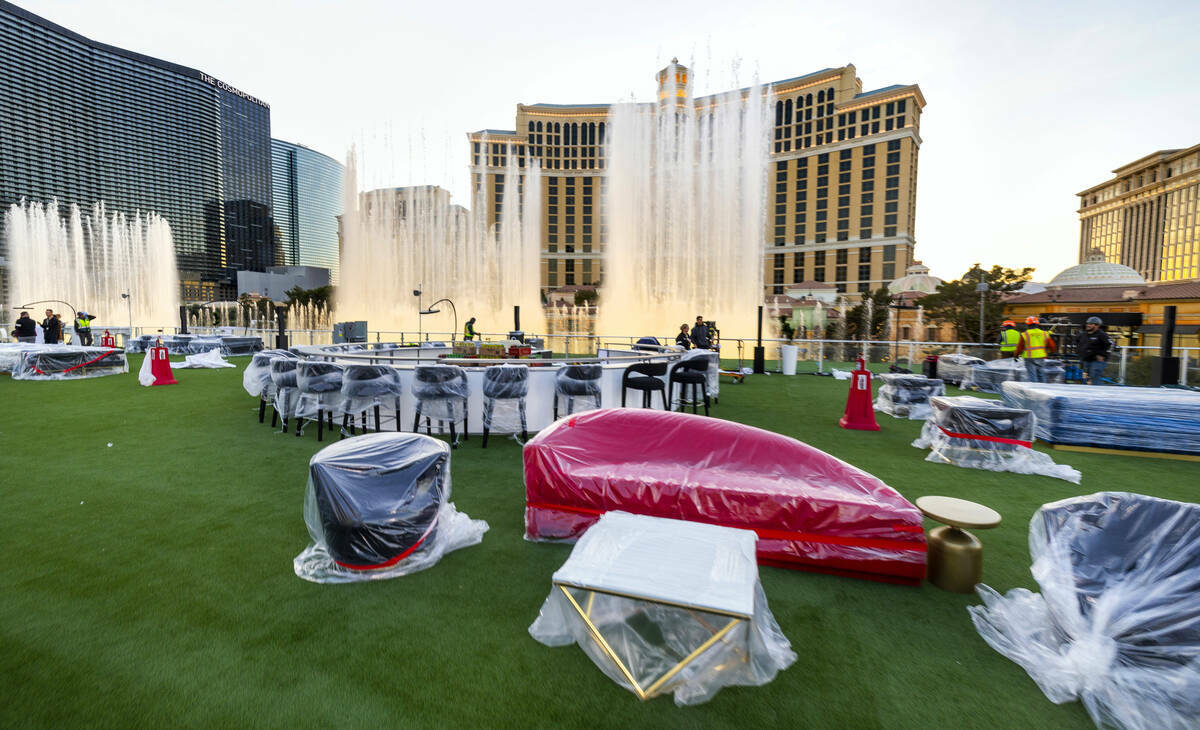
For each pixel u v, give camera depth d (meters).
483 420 5.17
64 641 1.98
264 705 1.68
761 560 2.70
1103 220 130.50
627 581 1.80
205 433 5.42
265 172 138.00
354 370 4.89
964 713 1.71
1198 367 8.43
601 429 3.17
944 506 2.50
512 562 2.71
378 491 2.56
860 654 2.01
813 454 2.91
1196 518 1.95
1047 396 5.38
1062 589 1.99
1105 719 1.68
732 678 1.80
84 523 3.09
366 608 2.26
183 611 2.20
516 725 1.62
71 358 9.81
